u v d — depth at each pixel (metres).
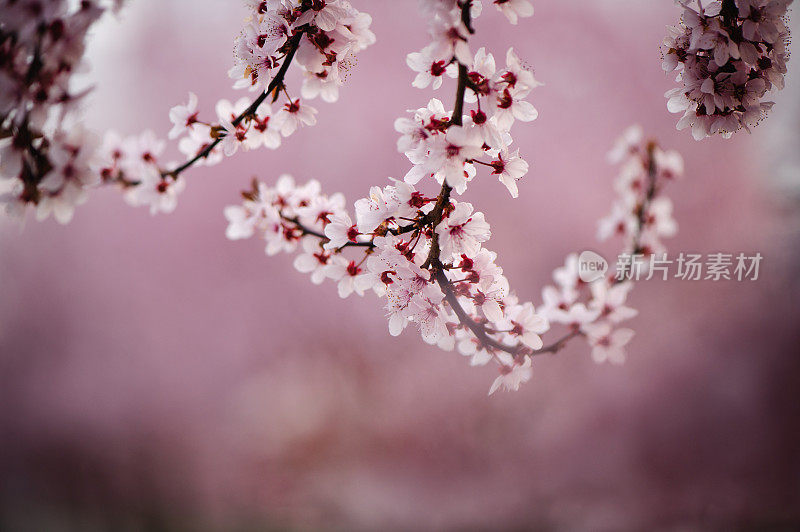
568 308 1.13
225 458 3.79
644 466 3.03
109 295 3.88
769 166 3.28
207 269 3.92
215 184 3.94
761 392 2.99
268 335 3.91
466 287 0.97
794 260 3.06
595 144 3.72
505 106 0.95
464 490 3.34
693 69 0.99
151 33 4.11
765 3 0.97
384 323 3.72
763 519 2.83
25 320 3.83
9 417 3.74
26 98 0.94
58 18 0.94
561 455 3.15
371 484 3.56
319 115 3.90
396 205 0.95
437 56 0.94
